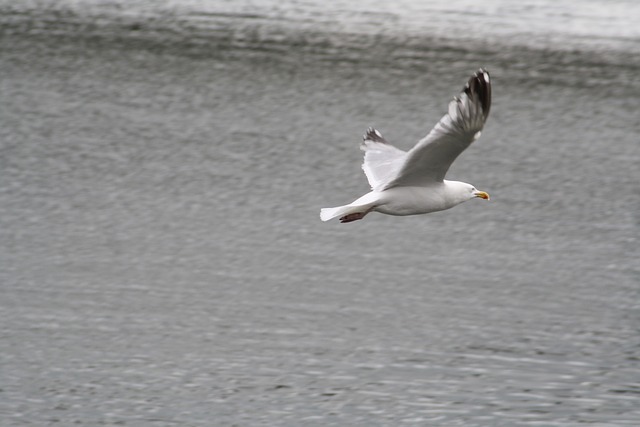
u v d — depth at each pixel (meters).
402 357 20.02
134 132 31.66
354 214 12.68
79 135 31.19
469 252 25.17
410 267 24.16
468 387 19.06
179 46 39.25
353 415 18.09
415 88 36.03
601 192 29.16
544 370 19.78
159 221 25.97
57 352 19.77
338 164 30.03
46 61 37.16
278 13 43.12
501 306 22.38
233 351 20.06
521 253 25.22
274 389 18.84
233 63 37.78
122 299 21.94
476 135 11.46
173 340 20.41
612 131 33.34
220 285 22.80
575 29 42.03
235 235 25.41
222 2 44.41
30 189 27.41
